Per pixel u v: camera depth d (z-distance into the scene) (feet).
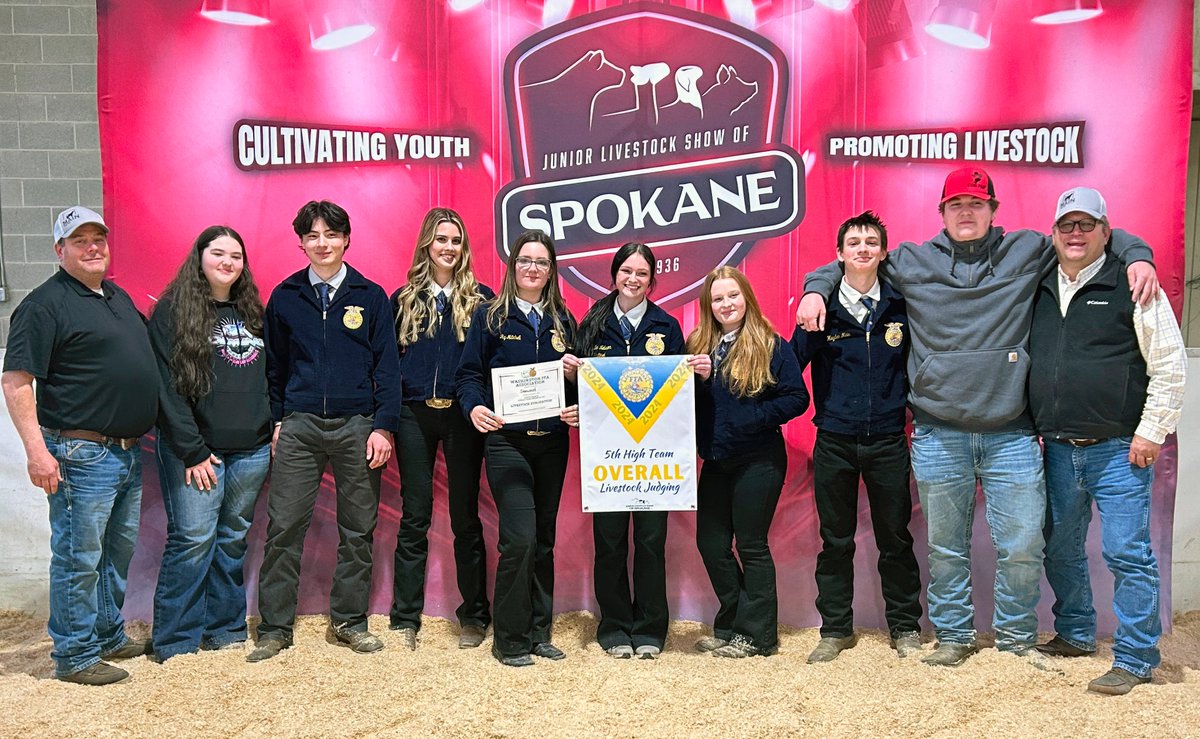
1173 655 12.34
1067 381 10.75
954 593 11.71
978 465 11.48
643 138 13.42
